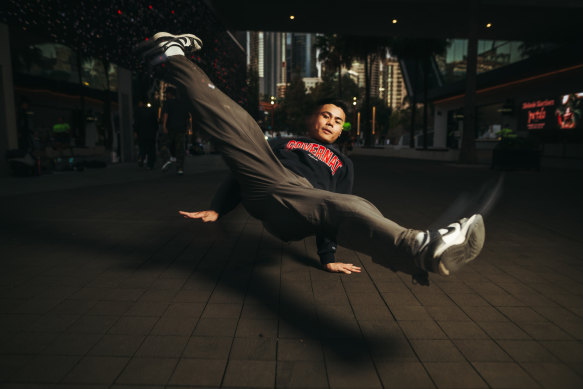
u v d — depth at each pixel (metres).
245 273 2.98
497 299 2.53
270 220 2.13
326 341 1.94
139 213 5.33
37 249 3.57
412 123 37.91
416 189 8.75
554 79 20.58
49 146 11.22
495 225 4.99
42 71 10.96
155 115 11.84
